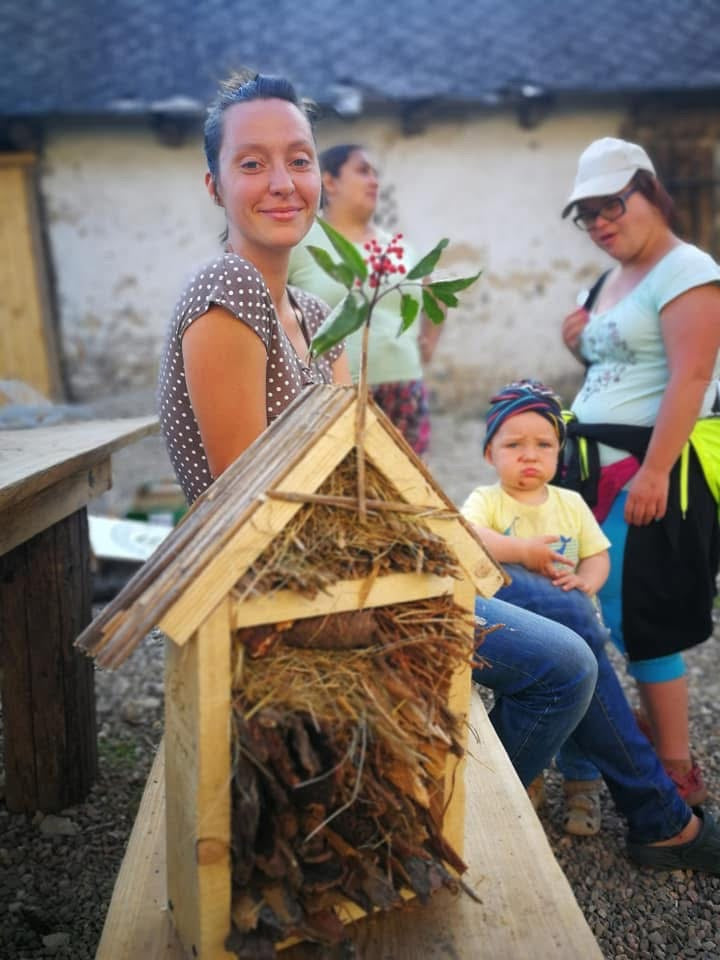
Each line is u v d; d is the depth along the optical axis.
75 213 8.15
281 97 1.80
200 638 1.10
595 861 2.42
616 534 2.44
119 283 8.29
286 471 1.12
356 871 1.24
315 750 1.16
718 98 8.68
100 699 3.30
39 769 2.58
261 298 1.67
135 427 2.73
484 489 2.33
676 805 2.29
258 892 1.19
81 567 2.60
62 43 8.44
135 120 7.95
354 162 3.41
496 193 8.57
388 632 1.25
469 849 1.52
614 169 2.43
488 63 8.48
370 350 3.47
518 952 1.29
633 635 2.45
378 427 1.17
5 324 8.15
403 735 1.19
